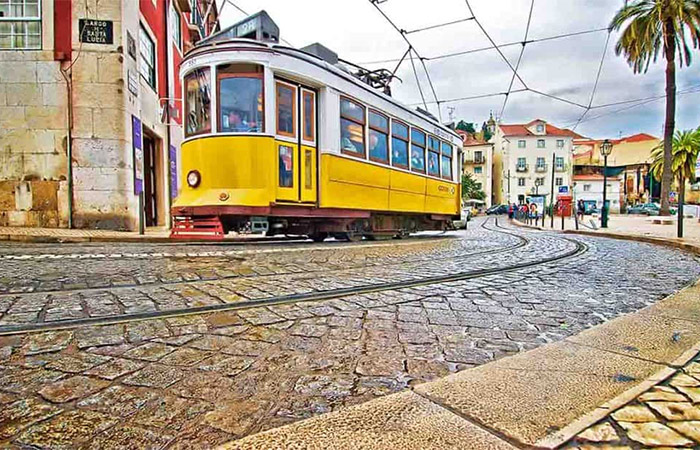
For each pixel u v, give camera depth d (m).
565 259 7.61
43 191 10.32
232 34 9.05
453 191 14.63
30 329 2.93
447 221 14.58
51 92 10.34
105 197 10.57
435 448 1.59
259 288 4.39
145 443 1.66
